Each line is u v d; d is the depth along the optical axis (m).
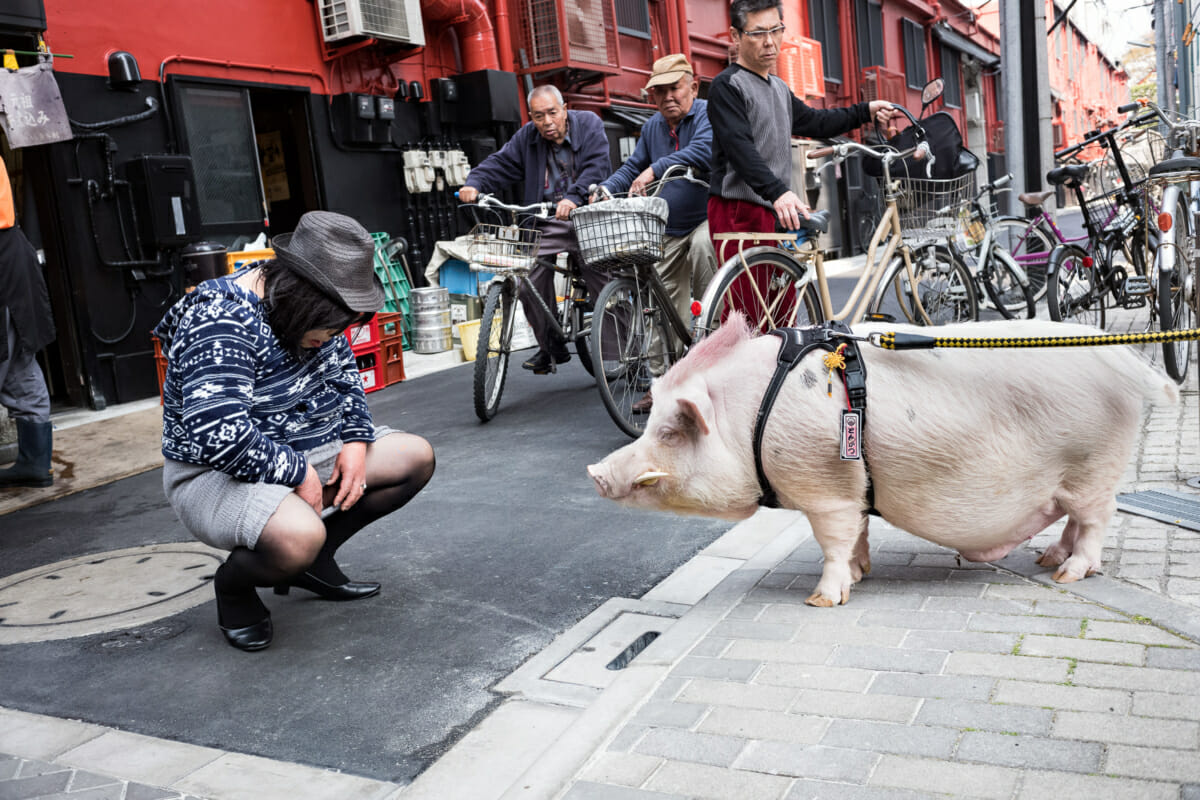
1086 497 2.89
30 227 7.85
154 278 8.18
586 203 6.34
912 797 1.99
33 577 4.16
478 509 4.56
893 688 2.42
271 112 9.88
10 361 5.53
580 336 6.60
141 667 3.11
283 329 2.87
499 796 2.19
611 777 2.18
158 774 2.43
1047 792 1.96
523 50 12.01
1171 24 12.85
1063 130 33.97
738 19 4.88
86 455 6.51
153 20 8.17
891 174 5.77
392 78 10.43
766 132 4.98
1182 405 5.00
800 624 2.85
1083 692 2.30
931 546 3.44
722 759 2.20
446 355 9.42
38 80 6.62
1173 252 5.31
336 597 3.55
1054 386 2.76
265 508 2.90
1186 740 2.07
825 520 2.89
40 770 2.49
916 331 2.94
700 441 2.79
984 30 31.34
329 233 2.77
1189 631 2.53
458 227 11.16
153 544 4.51
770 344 2.87
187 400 2.76
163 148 8.28
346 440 3.24
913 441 2.74
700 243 5.77
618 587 3.49
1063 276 6.89
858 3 21.88
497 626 3.24
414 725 2.62
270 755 2.51
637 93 14.56
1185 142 6.02
